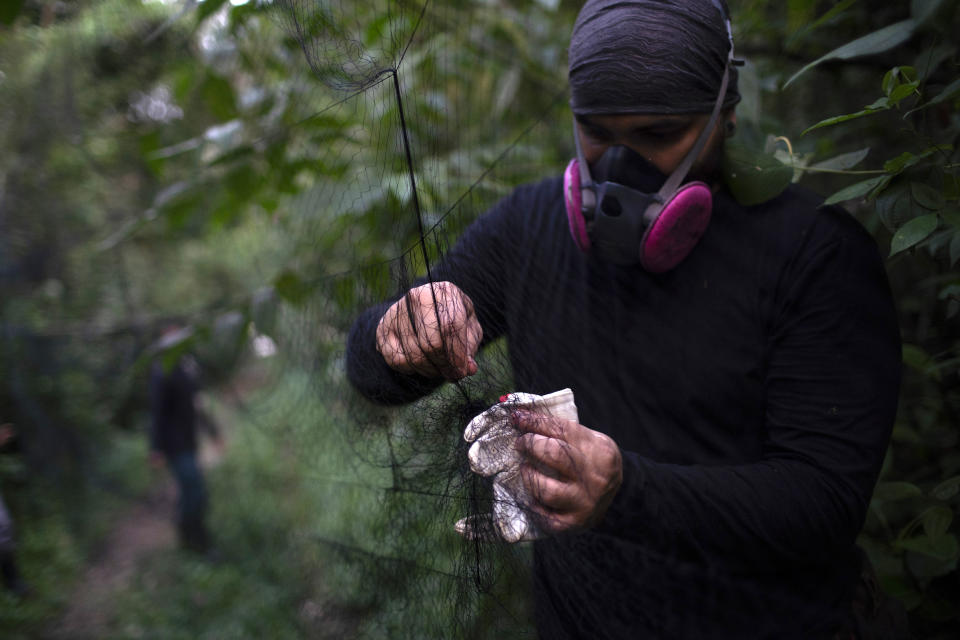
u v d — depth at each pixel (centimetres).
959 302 101
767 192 87
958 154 109
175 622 360
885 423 80
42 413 477
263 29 175
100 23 200
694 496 74
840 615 86
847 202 118
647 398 88
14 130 372
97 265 518
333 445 106
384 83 71
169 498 572
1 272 461
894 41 98
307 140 176
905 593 109
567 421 69
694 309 87
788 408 81
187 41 196
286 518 180
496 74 218
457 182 153
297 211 192
